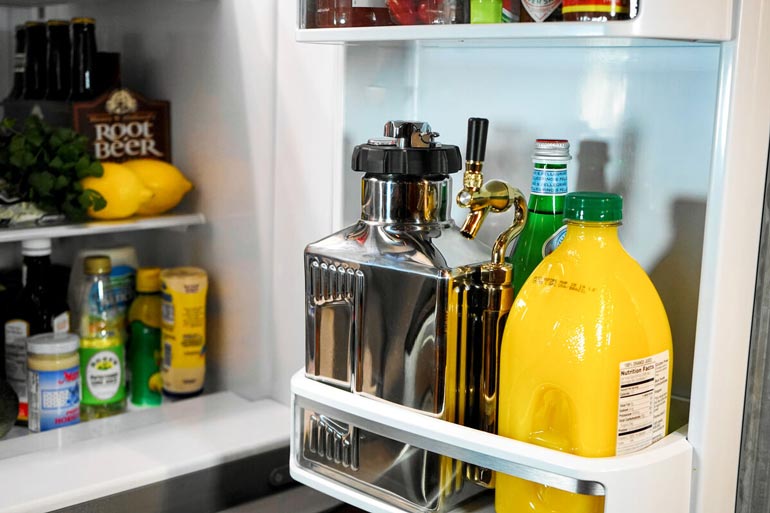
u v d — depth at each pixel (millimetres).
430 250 783
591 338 702
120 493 996
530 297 745
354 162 820
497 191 797
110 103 1378
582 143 892
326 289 838
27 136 1267
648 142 842
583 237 729
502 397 774
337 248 830
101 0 1541
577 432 712
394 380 800
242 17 1263
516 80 940
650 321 725
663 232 841
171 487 1042
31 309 1303
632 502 696
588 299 708
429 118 1039
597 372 701
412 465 794
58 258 1667
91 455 1067
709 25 669
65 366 1234
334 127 1057
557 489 746
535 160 831
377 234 812
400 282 783
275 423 1195
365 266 802
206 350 1425
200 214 1407
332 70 1099
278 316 1261
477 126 789
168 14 1427
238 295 1341
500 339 800
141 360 1400
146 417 1219
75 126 1346
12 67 1545
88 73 1383
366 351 815
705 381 733
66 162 1263
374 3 817
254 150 1270
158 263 1551
